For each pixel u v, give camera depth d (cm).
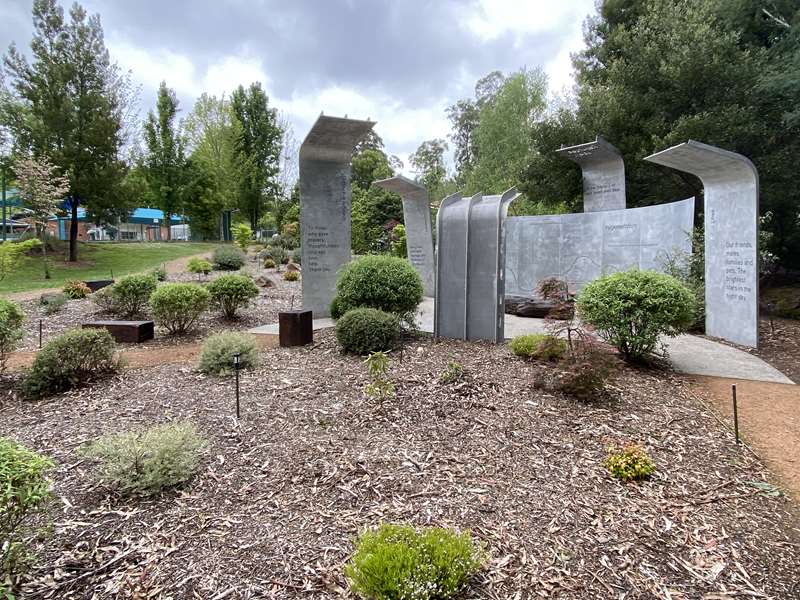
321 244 936
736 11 1261
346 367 550
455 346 661
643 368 578
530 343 589
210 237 3788
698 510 276
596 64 1795
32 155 1741
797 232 1205
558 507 273
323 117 816
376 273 728
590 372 442
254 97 3772
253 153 3728
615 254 1048
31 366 538
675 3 1348
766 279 1251
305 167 911
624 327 560
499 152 2631
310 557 225
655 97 1242
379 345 609
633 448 323
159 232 4622
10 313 525
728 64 1119
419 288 747
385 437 358
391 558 196
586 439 365
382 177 3334
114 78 2169
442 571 197
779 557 235
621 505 278
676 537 249
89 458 323
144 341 748
